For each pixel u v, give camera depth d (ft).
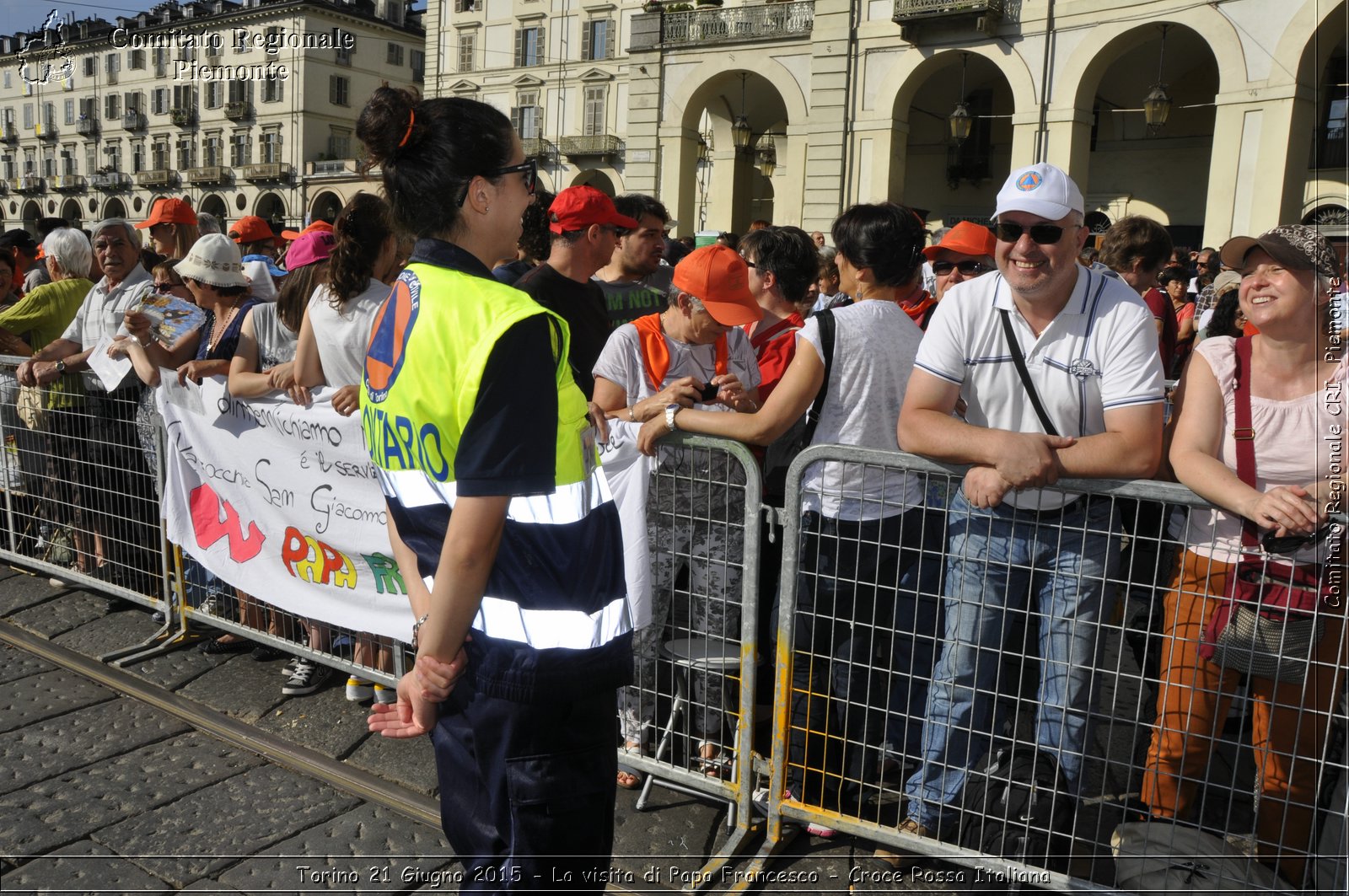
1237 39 53.42
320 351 10.70
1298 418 7.59
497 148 5.30
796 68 75.77
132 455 13.84
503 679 5.28
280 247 26.16
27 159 179.32
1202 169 73.26
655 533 9.77
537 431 4.97
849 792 9.63
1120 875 7.67
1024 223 7.36
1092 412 7.73
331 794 9.90
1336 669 6.88
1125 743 10.10
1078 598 7.84
